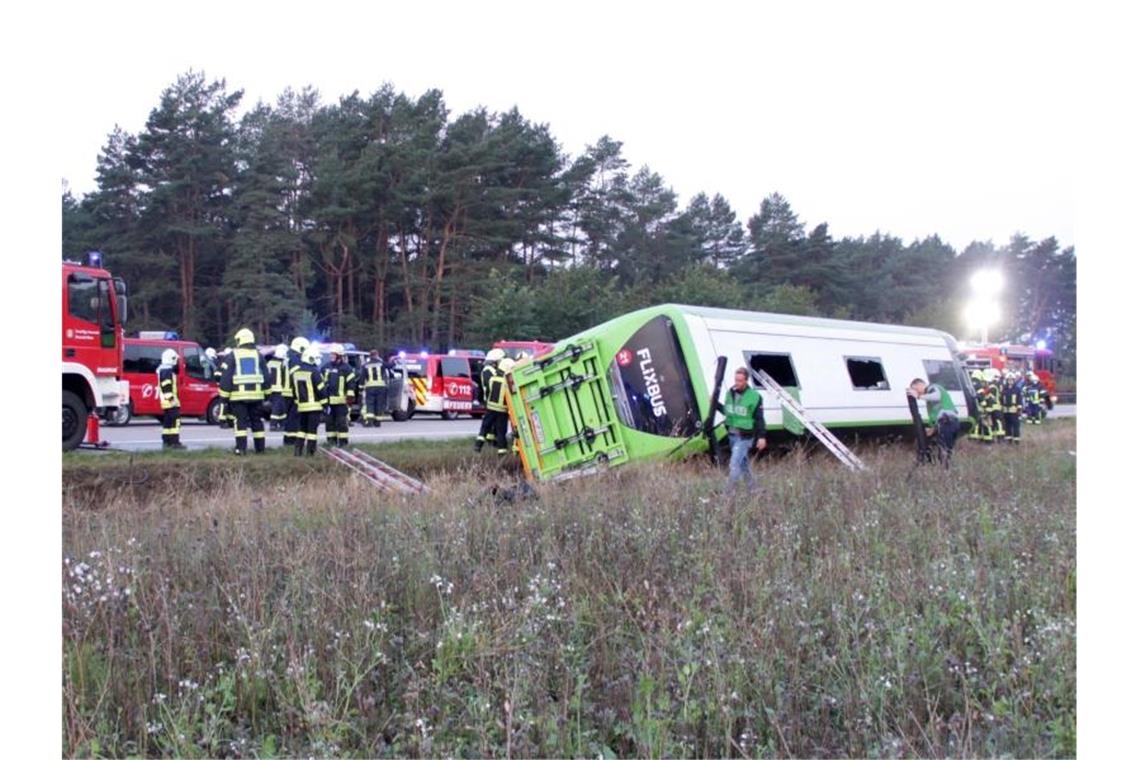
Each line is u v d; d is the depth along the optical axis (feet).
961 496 34.78
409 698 15.74
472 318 155.22
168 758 14.39
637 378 45.06
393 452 53.78
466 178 158.10
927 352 62.75
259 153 152.15
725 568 22.65
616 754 15.03
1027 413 106.11
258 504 30.73
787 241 206.08
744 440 39.42
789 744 14.97
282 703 15.66
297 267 155.43
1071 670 16.21
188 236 143.33
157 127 142.20
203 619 18.71
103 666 16.75
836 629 18.34
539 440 46.65
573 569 22.75
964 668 16.88
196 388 84.79
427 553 23.15
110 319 50.01
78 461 43.11
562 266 171.94
